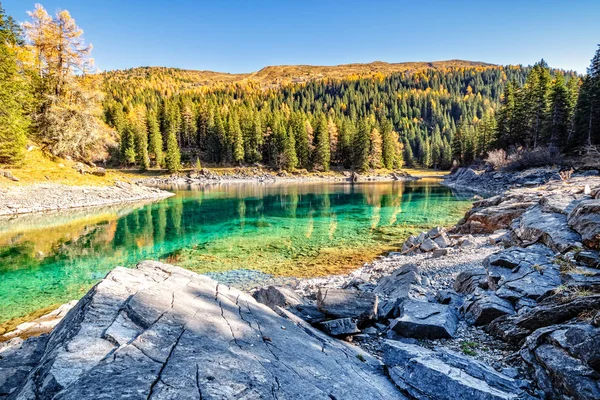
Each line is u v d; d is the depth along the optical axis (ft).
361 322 25.61
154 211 111.04
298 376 13.71
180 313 16.96
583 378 13.73
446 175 307.37
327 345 19.38
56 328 17.75
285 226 87.45
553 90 176.35
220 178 273.95
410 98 627.46
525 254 28.94
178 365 12.17
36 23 120.67
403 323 23.36
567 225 32.22
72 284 45.96
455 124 546.26
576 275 22.82
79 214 100.12
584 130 157.07
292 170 298.15
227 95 632.79
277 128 308.81
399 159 347.36
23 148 114.01
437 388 14.48
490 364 18.54
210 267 54.34
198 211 112.57
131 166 294.87
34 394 11.16
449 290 31.76
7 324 33.78
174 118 335.67
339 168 321.52
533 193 68.69
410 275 35.81
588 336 14.48
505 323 21.49
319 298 27.07
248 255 61.11
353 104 570.46
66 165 131.95
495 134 221.66
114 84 590.14
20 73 119.44
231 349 14.51
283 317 22.21
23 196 101.55
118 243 68.69
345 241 71.51
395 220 94.58
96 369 11.19
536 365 16.42
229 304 20.34
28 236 72.49
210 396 10.64
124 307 16.43
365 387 14.74
